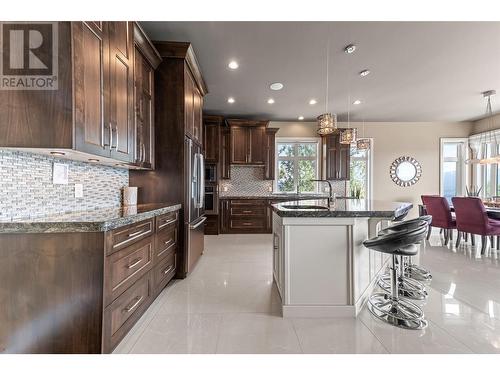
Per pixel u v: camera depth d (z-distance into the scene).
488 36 2.82
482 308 2.31
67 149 1.50
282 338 1.88
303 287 2.19
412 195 6.67
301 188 6.68
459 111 5.72
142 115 2.64
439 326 2.02
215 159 5.81
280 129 6.57
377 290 2.78
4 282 1.43
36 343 1.43
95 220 1.49
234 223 5.89
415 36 2.81
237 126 6.01
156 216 2.27
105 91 1.85
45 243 1.44
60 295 1.44
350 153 6.53
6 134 1.44
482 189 6.29
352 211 2.16
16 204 1.61
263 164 6.11
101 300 1.45
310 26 2.63
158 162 3.02
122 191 2.87
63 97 1.48
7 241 1.43
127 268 1.74
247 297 2.57
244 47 3.06
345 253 2.18
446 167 6.75
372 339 1.86
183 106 3.01
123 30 2.13
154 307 2.35
